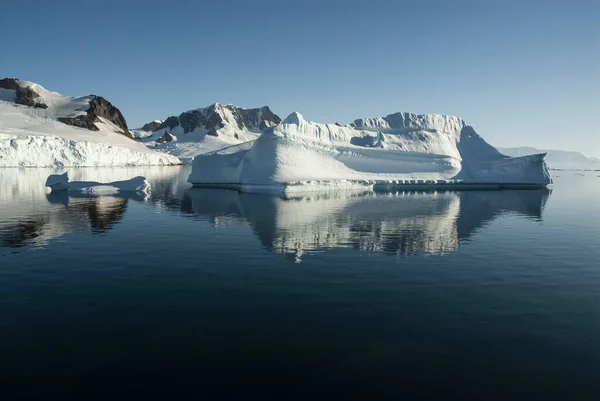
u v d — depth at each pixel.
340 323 9.69
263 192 48.12
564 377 7.48
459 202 40.00
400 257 16.33
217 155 59.69
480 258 16.34
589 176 139.00
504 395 6.91
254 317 9.98
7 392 6.84
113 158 139.12
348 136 72.06
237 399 6.71
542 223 26.05
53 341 8.66
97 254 16.39
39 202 34.53
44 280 12.88
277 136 53.12
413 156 65.50
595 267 15.10
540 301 11.41
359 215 28.83
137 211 29.78
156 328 9.34
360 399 6.73
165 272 13.84
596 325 9.77
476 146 81.38
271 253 16.73
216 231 21.73
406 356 8.18
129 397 6.74
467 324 9.74
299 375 7.44
